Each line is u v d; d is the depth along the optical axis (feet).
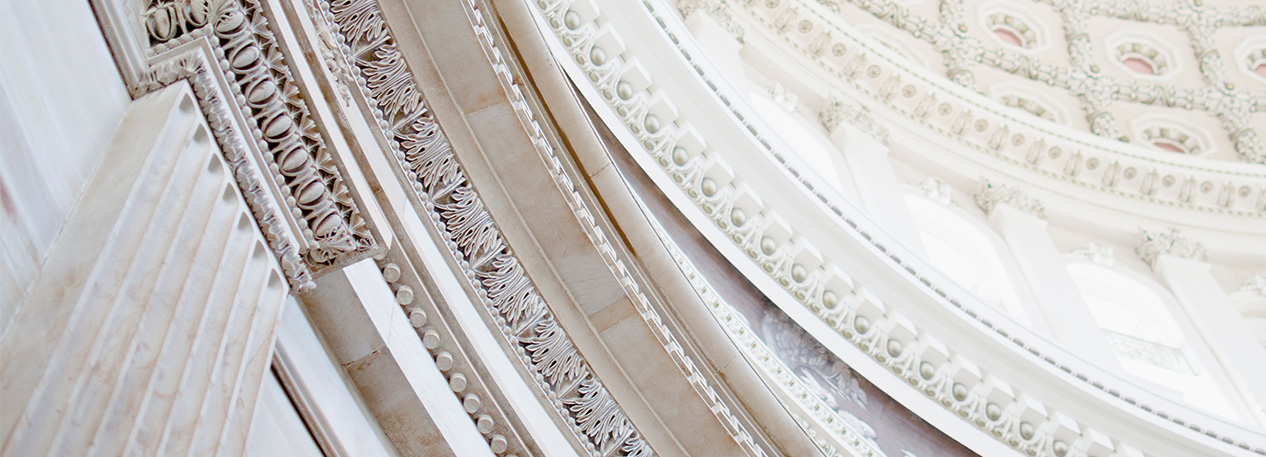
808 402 29.48
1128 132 65.51
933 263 51.11
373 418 16.01
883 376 35.50
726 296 32.01
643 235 23.21
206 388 10.52
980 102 58.59
